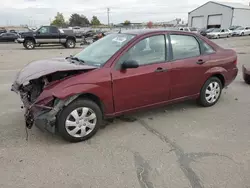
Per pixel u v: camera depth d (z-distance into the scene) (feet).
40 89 11.66
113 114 12.23
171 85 13.74
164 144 11.27
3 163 9.67
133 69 12.15
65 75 11.09
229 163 9.71
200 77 15.01
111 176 8.93
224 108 16.16
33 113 10.82
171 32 13.88
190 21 188.14
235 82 23.89
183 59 14.06
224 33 112.47
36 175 8.97
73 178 8.82
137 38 12.57
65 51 57.82
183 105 16.62
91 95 11.40
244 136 12.08
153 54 13.00
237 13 159.02
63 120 10.79
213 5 168.45
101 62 11.97
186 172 9.16
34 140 11.54
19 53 52.24
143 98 12.87
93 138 11.81
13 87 12.48
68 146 11.04
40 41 65.36
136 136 12.05
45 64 12.41
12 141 11.41
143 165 9.62
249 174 9.05
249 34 130.31
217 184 8.50
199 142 11.46
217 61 15.67
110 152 10.57
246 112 15.44
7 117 14.25
